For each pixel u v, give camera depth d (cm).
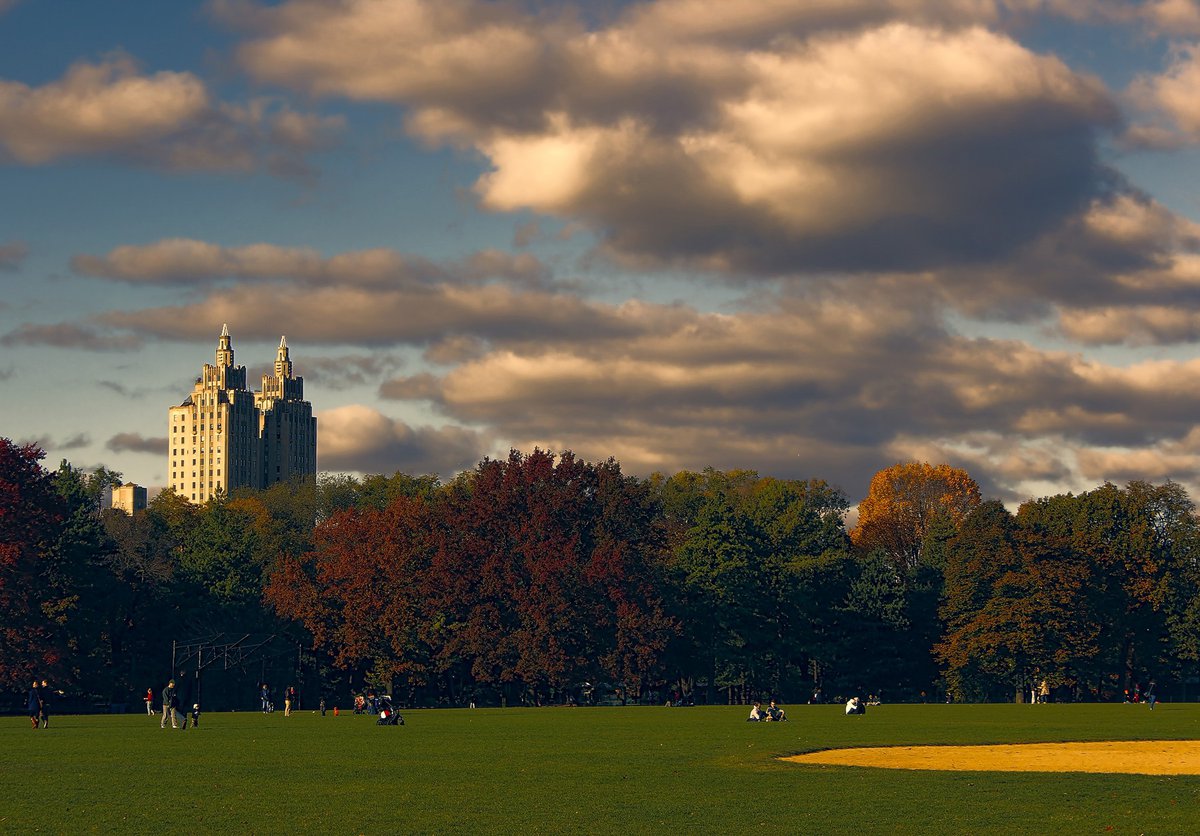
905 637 17700
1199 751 6850
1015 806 4409
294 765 6038
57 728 9581
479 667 15212
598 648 15512
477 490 16725
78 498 17025
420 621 15662
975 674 16712
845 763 6131
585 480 16688
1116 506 17850
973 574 16850
